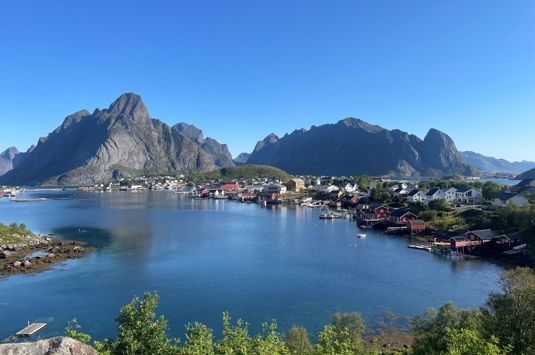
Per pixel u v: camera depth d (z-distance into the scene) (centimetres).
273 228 13062
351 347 2928
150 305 2366
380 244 10125
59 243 10169
